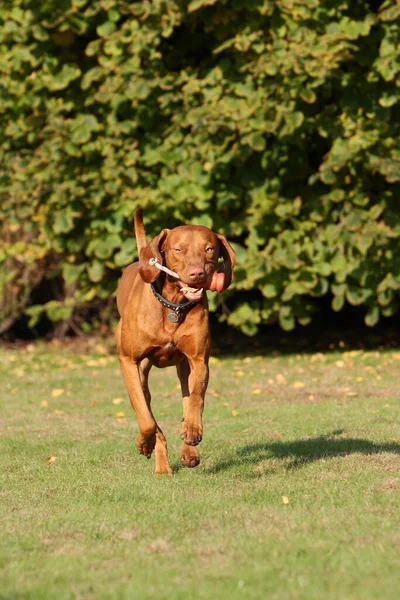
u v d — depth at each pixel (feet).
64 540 19.27
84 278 53.72
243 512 21.09
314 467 25.96
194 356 24.29
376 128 48.44
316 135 51.55
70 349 59.31
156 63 49.32
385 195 49.52
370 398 39.42
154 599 15.38
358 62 48.65
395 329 62.13
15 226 52.95
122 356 25.05
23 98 50.80
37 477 25.98
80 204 50.67
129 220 51.01
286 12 48.08
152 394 42.32
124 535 19.40
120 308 27.35
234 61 50.21
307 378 45.78
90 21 50.11
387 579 16.06
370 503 21.58
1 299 59.52
